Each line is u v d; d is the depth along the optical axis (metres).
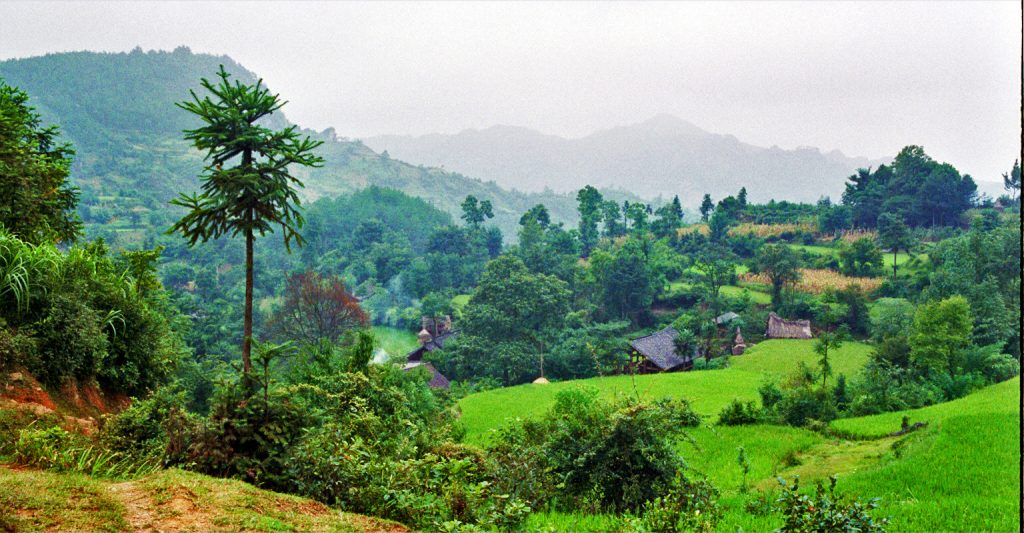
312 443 9.69
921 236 117.88
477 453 14.03
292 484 9.22
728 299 93.75
